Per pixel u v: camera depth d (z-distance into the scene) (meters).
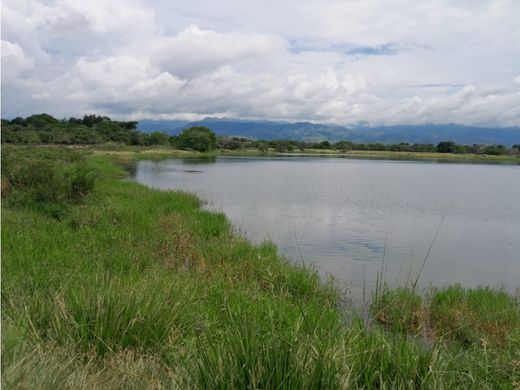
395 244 15.37
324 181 41.69
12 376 2.95
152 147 108.81
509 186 40.38
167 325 4.70
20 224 10.30
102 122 121.69
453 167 79.00
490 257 13.92
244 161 81.44
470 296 8.80
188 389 3.31
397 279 10.44
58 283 6.05
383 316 7.52
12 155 16.58
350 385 3.41
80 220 11.86
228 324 4.70
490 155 138.88
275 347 3.45
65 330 4.27
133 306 4.68
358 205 25.38
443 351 4.26
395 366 3.81
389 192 33.06
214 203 24.19
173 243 10.66
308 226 18.20
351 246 14.79
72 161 28.83
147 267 8.21
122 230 11.53
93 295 4.82
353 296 9.20
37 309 4.76
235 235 13.95
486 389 4.01
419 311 7.72
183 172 48.62
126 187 24.00
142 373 3.76
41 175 14.82
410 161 104.38
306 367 3.37
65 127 104.94
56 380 3.19
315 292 8.68
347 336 4.38
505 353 5.06
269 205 24.19
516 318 7.79
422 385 3.58
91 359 3.76
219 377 3.27
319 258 13.00
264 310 5.84
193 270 9.08
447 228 18.94
